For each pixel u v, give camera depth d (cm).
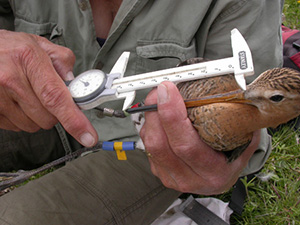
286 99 24
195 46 40
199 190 33
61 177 36
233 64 23
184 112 25
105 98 26
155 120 27
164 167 31
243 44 24
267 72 26
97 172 38
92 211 34
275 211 47
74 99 26
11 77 26
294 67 56
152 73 25
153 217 39
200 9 34
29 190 34
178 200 47
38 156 49
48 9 41
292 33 61
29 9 42
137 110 26
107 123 42
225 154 31
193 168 29
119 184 37
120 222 35
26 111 28
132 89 25
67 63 32
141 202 37
